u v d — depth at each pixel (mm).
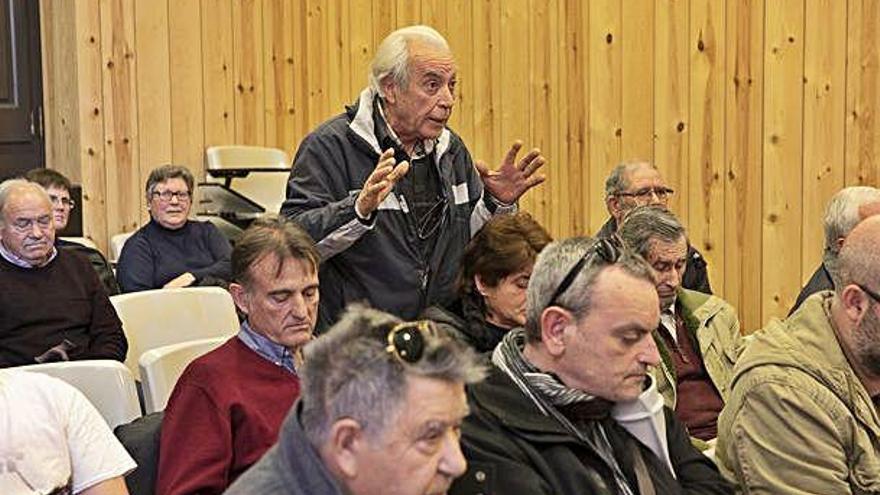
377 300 3535
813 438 2621
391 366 1733
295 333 2881
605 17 6441
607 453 2461
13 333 4465
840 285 2711
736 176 6215
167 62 6586
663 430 2537
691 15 6254
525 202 6648
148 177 6414
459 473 1767
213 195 6574
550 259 2416
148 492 2799
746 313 6234
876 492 2656
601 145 6496
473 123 6785
